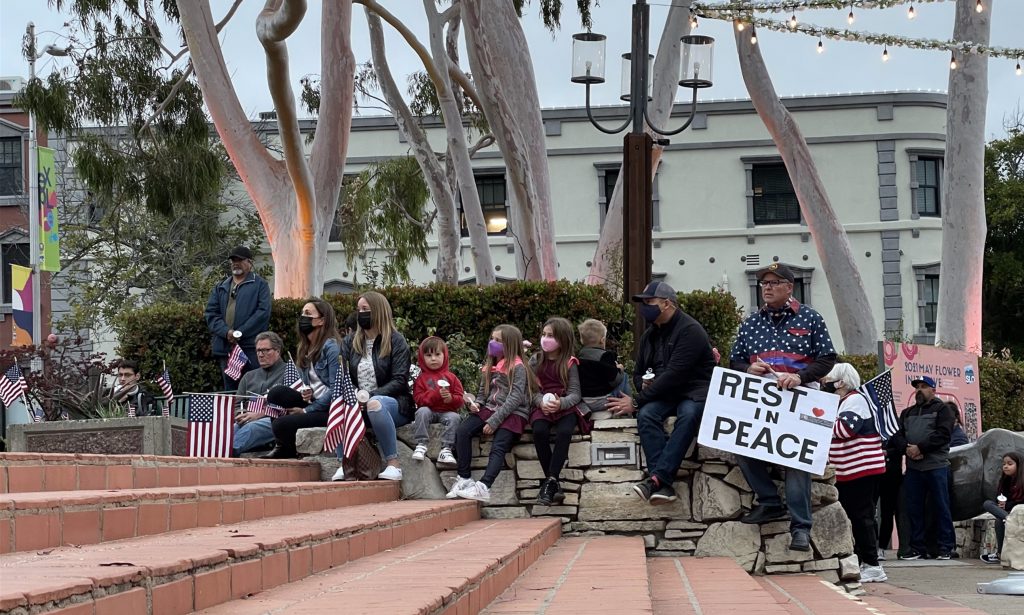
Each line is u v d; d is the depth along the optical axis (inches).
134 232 1293.1
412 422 424.5
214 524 230.7
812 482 394.9
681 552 404.8
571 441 416.5
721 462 403.5
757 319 386.9
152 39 959.0
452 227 981.2
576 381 412.5
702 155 1497.3
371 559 239.5
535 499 417.7
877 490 530.6
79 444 398.6
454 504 366.6
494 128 733.9
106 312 1244.5
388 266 1262.3
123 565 138.9
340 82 697.6
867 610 289.0
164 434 399.5
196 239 1306.6
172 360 575.2
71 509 176.2
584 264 1492.4
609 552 344.8
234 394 458.3
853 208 1489.9
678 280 1493.6
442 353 417.4
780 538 398.0
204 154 951.6
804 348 379.2
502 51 747.4
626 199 483.2
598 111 1496.1
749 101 1486.2
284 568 189.9
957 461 587.8
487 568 218.8
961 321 895.1
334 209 699.4
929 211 1499.8
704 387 392.8
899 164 1486.2
